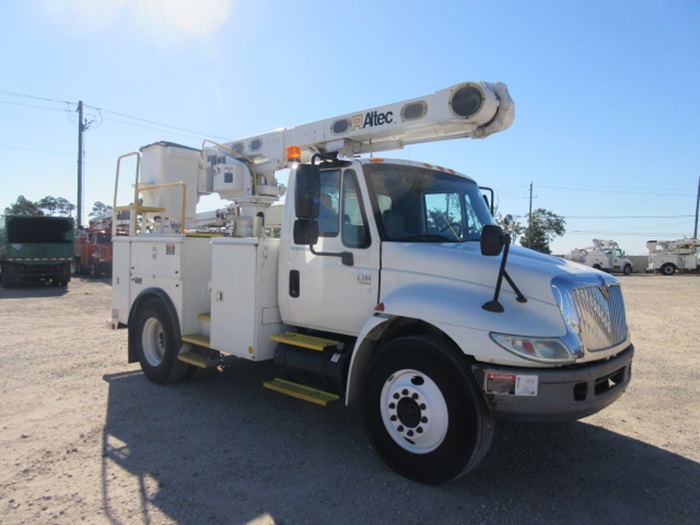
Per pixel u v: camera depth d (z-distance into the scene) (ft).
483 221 16.84
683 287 80.74
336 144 19.74
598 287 12.60
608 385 12.38
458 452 11.68
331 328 15.24
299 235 14.10
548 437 15.53
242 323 16.79
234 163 22.56
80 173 105.70
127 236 23.12
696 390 20.71
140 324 21.59
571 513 11.23
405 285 13.41
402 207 14.76
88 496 11.66
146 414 17.21
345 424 16.49
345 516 10.95
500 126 16.44
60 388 20.13
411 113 17.35
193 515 10.91
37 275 65.51
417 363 12.34
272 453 14.17
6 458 13.65
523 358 11.01
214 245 17.99
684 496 12.06
